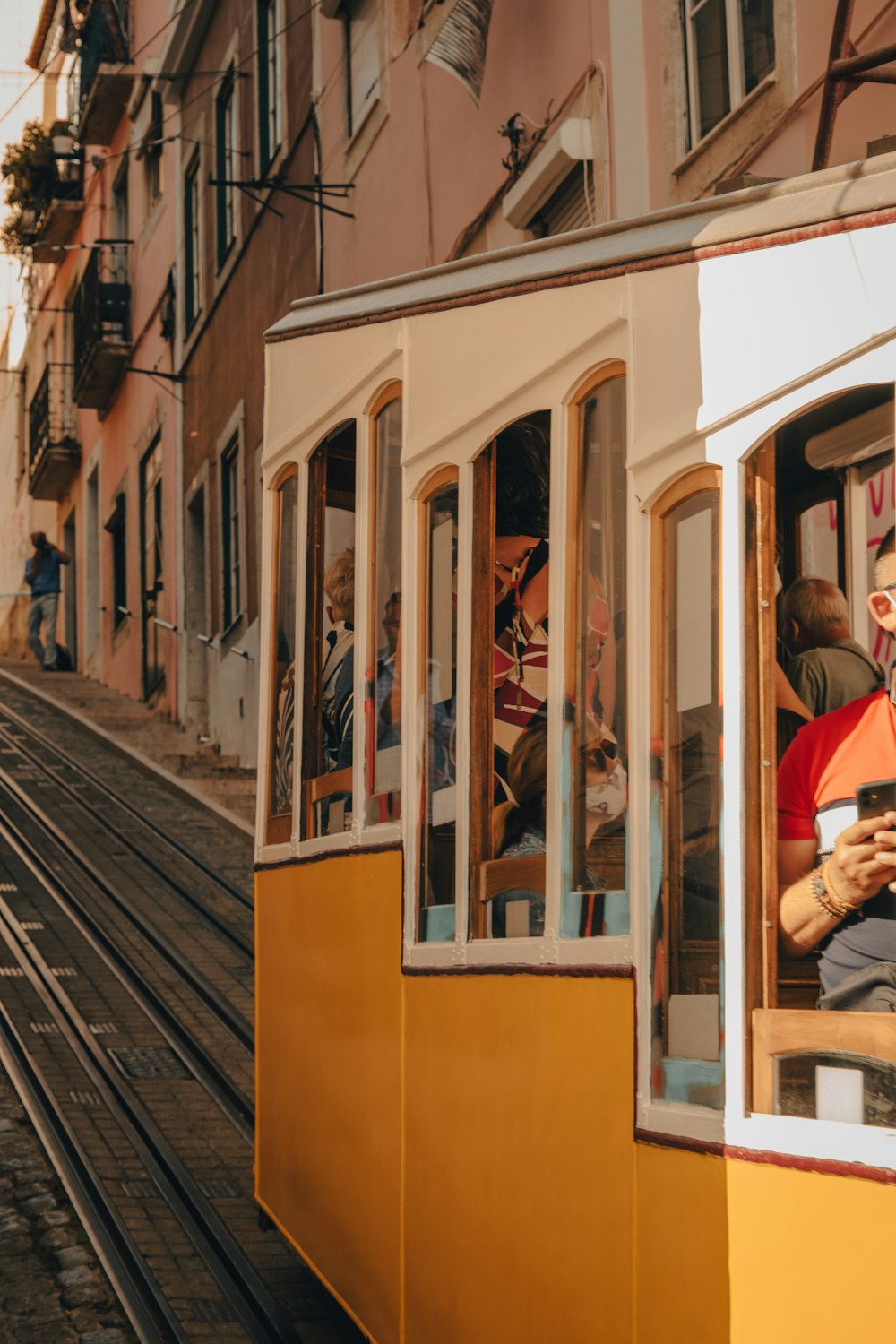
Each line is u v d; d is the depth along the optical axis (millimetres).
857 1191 3229
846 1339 3195
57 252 37125
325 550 5832
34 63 40438
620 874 3961
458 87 14062
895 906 3469
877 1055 3248
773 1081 3445
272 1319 6336
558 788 4191
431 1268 4820
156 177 28406
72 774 20453
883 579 3697
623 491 3980
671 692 3744
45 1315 6395
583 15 11594
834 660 4090
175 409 25969
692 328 3748
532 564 4473
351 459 5602
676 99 10297
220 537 22891
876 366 3326
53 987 11484
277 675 6371
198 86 24609
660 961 3752
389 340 5316
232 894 14375
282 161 19641
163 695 26250
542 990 4242
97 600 34406
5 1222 7430
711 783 3615
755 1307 3381
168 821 17781
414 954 5016
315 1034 5883
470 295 4801
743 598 3553
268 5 20781
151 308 28141
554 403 4266
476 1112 4570
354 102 17203
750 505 3566
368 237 16531
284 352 6250
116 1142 8594
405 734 5098
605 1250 3891
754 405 3549
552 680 4223
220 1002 11172
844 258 3404
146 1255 7059
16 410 44719
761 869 3543
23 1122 8828
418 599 5031
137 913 13570
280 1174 6270
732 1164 3480
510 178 12766
